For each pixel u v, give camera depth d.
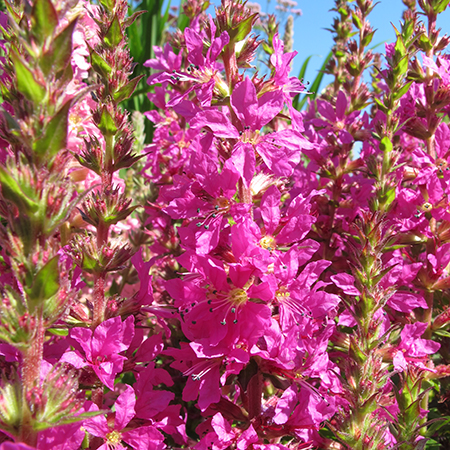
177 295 0.11
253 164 0.11
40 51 0.08
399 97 0.15
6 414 0.08
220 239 0.11
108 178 0.12
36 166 0.08
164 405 0.11
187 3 0.20
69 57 0.08
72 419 0.08
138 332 0.12
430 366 0.14
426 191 0.15
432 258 0.15
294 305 0.11
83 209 0.12
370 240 0.11
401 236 0.15
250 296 0.11
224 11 0.11
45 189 0.08
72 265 0.11
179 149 0.19
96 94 0.12
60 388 0.08
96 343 0.11
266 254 0.10
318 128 0.20
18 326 0.08
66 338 0.11
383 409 0.13
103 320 0.11
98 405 0.11
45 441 0.09
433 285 0.15
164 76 0.12
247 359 0.10
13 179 0.07
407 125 0.16
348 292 0.13
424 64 0.16
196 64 0.11
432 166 0.16
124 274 0.17
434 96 0.16
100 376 0.10
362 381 0.11
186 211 0.11
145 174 0.20
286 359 0.11
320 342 0.12
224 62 0.12
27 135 0.08
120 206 0.11
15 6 0.11
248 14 0.12
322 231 0.17
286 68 0.12
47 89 0.08
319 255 0.17
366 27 0.20
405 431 0.12
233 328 0.11
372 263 0.11
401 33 0.16
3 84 0.10
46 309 0.08
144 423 0.11
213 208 0.11
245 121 0.11
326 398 0.12
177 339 0.16
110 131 0.11
